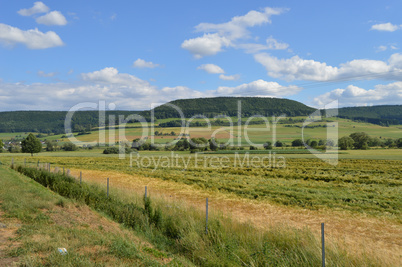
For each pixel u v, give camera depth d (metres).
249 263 8.84
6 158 80.00
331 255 8.95
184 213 13.18
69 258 6.77
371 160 66.88
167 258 8.88
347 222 17.41
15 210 11.07
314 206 21.36
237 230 11.50
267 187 30.02
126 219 12.77
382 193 26.86
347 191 27.80
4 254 6.95
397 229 15.98
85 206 14.11
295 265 8.41
